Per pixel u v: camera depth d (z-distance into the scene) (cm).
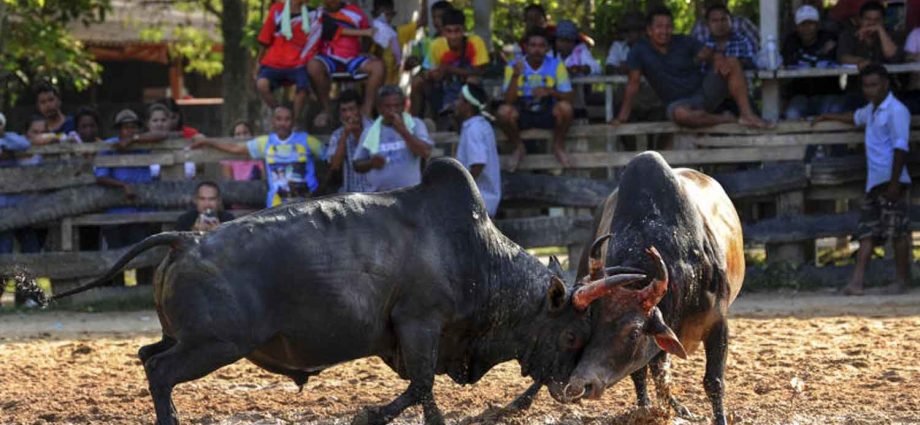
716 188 1681
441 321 1437
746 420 1578
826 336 2183
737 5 3669
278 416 1638
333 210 1397
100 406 1720
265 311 1347
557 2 3922
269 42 2830
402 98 2578
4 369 2016
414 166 2597
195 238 1362
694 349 1500
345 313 1377
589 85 3166
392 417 1425
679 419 1574
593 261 1366
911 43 2830
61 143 2838
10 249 2842
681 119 2800
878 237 2719
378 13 3083
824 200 3148
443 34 2883
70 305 2834
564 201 2850
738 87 2791
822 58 2878
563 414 1625
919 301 2603
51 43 3666
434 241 1435
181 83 5828
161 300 1366
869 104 2739
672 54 2814
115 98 5697
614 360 1327
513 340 1500
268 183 2762
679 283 1402
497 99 2938
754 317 2466
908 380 1786
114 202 2838
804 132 2809
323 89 2792
